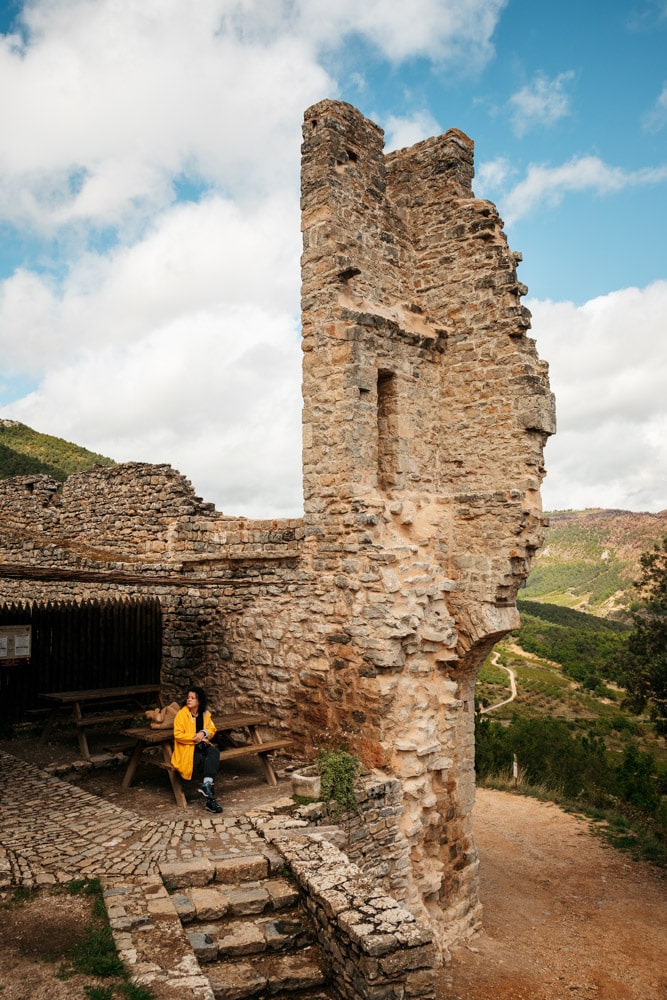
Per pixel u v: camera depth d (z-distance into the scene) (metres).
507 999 8.09
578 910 10.81
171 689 12.35
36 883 5.68
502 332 10.46
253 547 11.08
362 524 9.28
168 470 13.27
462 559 10.39
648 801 16.08
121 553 14.32
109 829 6.97
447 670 10.22
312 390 9.98
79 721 9.80
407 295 11.23
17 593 16.92
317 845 6.54
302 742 9.91
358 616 9.21
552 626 78.50
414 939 4.78
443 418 11.08
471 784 10.51
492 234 10.69
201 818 7.42
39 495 17.20
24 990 4.33
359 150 10.52
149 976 4.51
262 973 5.15
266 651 10.57
